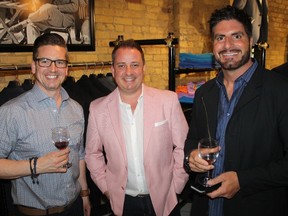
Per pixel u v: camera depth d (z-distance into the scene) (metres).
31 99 1.50
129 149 1.65
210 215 1.50
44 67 1.48
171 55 2.54
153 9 3.46
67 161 1.45
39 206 1.49
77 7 2.73
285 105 1.27
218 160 1.44
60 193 1.52
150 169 1.62
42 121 1.49
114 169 1.67
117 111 1.65
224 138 1.41
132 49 1.58
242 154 1.36
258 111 1.32
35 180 1.46
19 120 1.42
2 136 1.40
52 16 2.56
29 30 2.43
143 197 1.72
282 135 1.29
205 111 1.51
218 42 1.39
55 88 1.52
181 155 1.69
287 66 1.97
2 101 1.85
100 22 3.01
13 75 2.45
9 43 2.32
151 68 3.56
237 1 3.10
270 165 1.29
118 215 1.69
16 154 1.48
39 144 1.46
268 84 1.33
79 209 1.67
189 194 2.55
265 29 3.17
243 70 1.40
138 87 1.63
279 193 1.39
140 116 1.65
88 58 2.95
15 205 1.54
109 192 1.71
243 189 1.30
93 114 1.71
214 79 1.54
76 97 2.20
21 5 2.36
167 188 1.69
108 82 2.56
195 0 3.67
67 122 1.59
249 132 1.33
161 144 1.63
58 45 1.50
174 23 3.62
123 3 3.19
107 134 1.65
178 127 1.69
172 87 2.59
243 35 1.35
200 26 3.78
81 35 2.79
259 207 1.36
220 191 1.29
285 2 5.06
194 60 2.87
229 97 1.45
